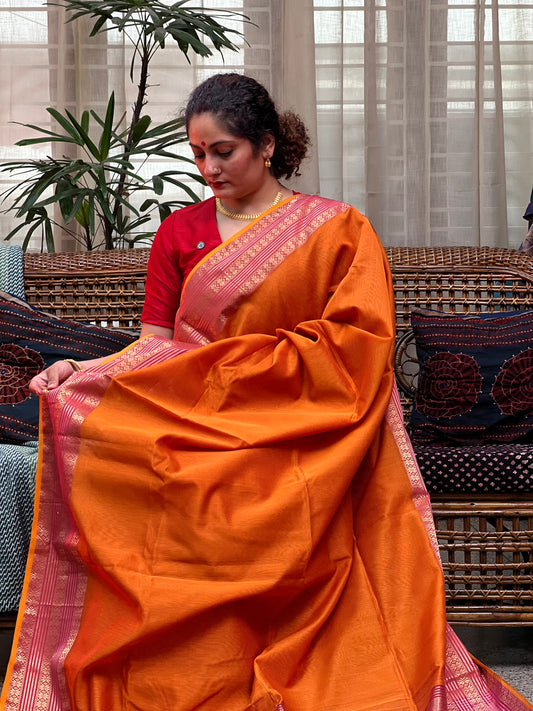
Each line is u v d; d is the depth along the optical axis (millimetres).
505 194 3848
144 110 3838
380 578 1845
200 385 1974
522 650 2336
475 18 3818
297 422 1866
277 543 1754
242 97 2045
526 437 2516
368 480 1957
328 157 3857
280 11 3799
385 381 1940
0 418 2418
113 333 2658
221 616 1712
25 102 3764
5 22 3736
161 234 2271
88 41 3727
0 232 3797
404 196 3863
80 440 1877
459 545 2207
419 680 1672
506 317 2654
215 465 1790
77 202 3057
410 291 2873
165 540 1770
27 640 1833
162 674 1679
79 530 1835
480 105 3807
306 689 1699
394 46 3828
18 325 2586
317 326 1987
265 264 2090
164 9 3604
